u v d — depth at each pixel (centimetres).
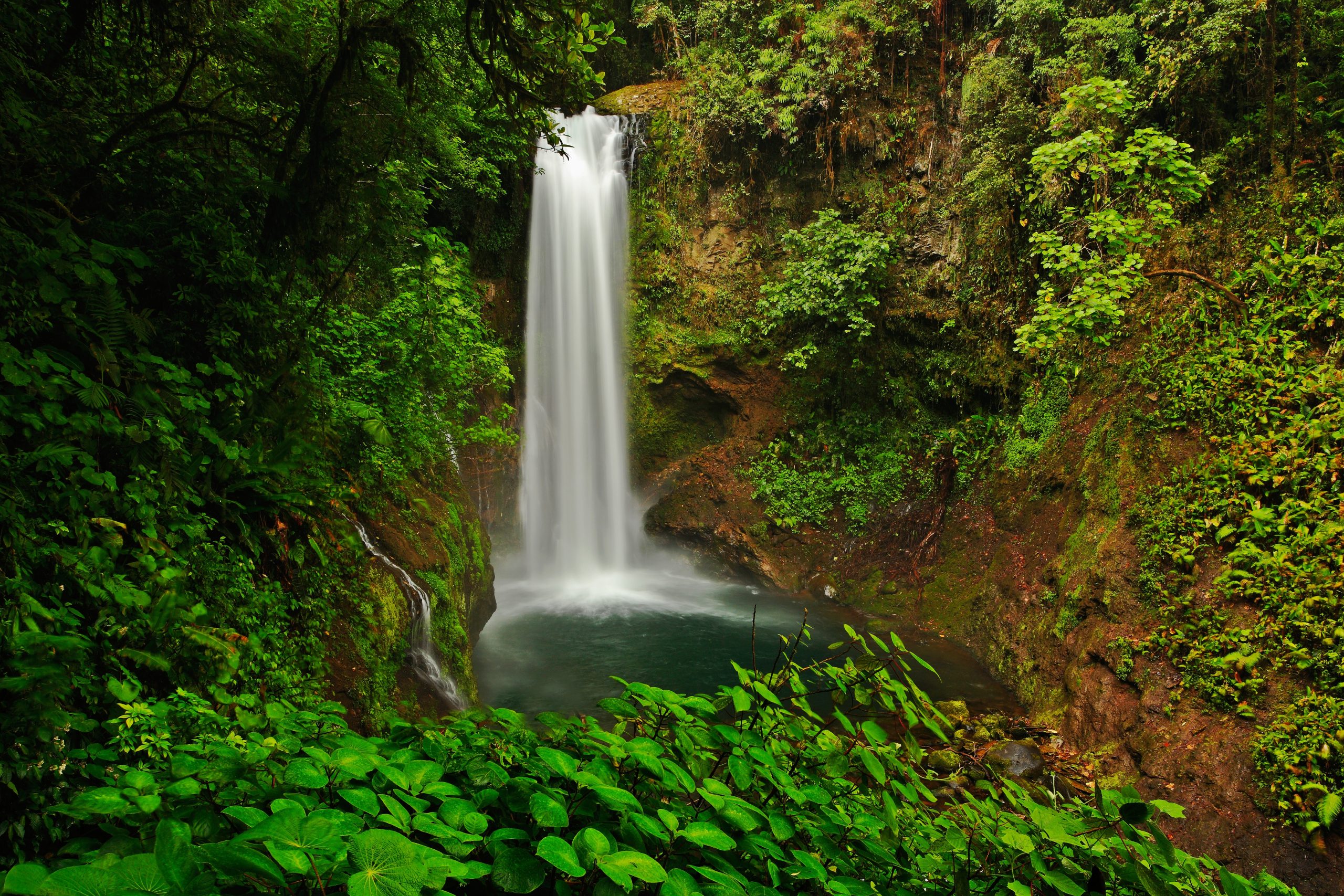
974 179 1201
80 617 310
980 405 1271
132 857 134
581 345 1455
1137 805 192
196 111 505
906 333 1348
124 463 399
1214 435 789
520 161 1291
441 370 824
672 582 1384
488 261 1391
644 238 1486
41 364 346
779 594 1302
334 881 147
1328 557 641
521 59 463
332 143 533
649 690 216
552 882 173
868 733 219
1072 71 1102
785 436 1434
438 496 949
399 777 180
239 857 140
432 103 576
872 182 1380
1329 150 909
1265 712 607
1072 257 867
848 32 1343
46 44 440
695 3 1579
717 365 1462
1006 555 1049
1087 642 799
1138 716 698
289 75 518
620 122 1499
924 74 1355
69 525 335
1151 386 901
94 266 379
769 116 1405
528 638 1065
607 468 1480
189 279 488
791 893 190
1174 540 757
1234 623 670
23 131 402
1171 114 1028
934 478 1261
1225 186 968
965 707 832
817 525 1347
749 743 201
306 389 563
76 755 245
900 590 1196
